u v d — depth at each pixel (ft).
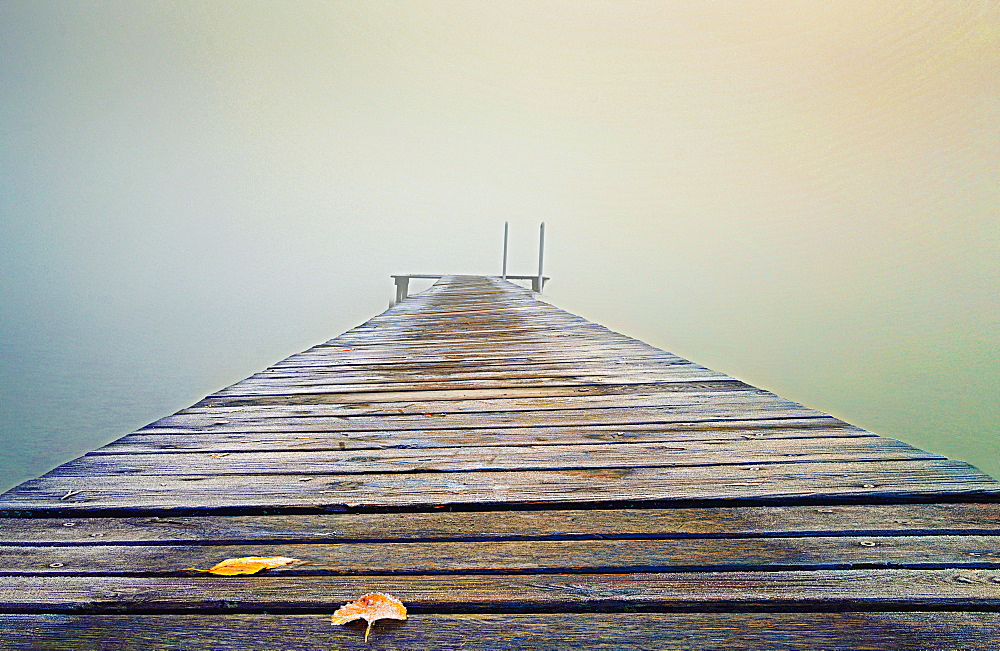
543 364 10.74
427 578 3.12
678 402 7.55
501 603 2.86
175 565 3.27
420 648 2.54
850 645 2.51
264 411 7.31
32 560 3.33
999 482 4.33
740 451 5.30
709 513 3.96
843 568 3.15
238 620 2.76
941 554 3.29
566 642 2.57
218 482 4.64
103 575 3.16
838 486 4.31
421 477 4.77
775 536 3.58
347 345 13.91
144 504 4.13
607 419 6.70
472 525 3.84
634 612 2.81
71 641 2.59
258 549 3.48
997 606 2.77
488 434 6.15
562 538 3.61
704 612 2.79
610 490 4.39
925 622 2.66
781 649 2.50
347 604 2.82
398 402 7.79
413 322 19.13
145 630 2.67
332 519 3.96
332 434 6.18
